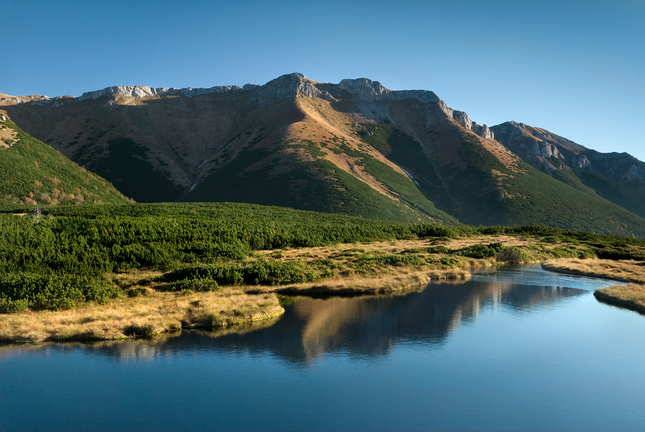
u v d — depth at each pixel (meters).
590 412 13.07
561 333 19.88
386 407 13.19
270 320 21.83
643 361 16.73
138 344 18.19
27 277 24.92
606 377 15.34
